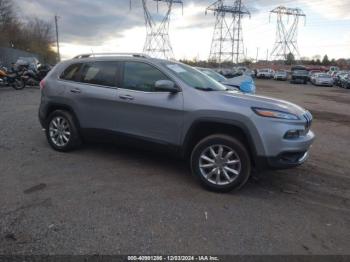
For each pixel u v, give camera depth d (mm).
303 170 6176
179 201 4613
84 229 3797
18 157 6211
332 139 9031
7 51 40250
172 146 5297
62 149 6535
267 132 4672
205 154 4992
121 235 3705
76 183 5082
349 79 37031
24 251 3365
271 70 65312
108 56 6129
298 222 4188
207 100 5016
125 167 5863
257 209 4484
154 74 5516
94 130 6117
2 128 8578
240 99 4941
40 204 4355
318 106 17547
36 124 9227
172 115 5215
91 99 6039
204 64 76938
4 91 18859
